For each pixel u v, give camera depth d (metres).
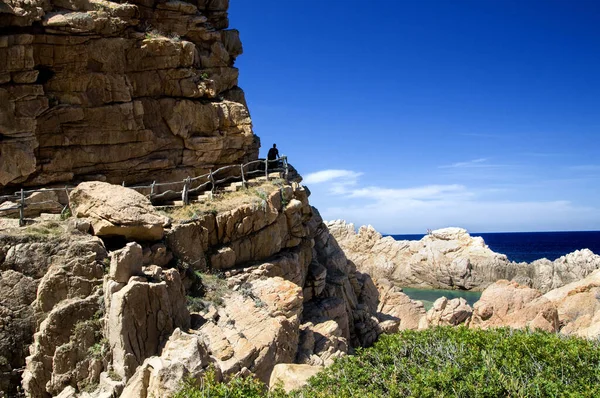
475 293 53.56
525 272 54.41
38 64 21.50
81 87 22.44
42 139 21.44
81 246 15.89
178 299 15.88
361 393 11.06
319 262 28.28
